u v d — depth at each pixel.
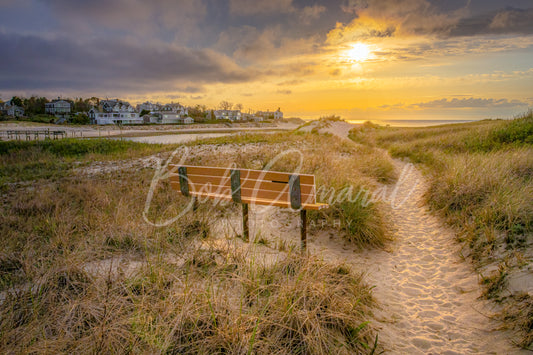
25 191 7.63
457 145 12.10
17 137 34.62
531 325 2.49
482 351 2.42
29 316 2.35
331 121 29.70
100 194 6.57
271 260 3.52
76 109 109.81
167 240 3.88
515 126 11.29
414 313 3.00
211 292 2.70
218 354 2.10
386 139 22.39
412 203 6.88
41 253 3.46
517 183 5.21
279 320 2.40
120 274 2.96
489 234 3.99
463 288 3.37
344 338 2.46
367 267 3.95
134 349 2.05
